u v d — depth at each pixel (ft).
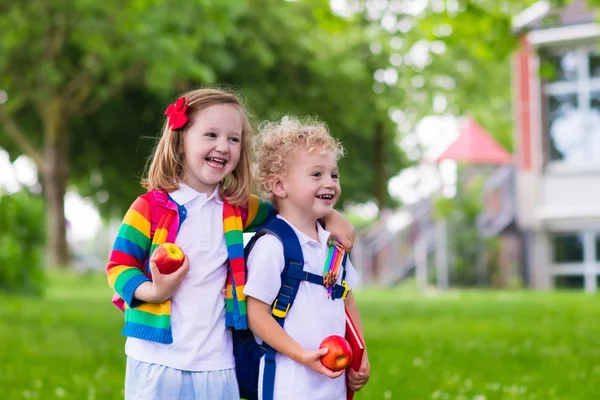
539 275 69.36
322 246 12.23
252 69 91.30
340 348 11.44
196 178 12.14
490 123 125.90
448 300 52.01
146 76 85.30
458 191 69.72
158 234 11.77
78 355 27.61
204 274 11.81
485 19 37.35
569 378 23.31
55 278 77.56
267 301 11.76
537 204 69.46
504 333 33.76
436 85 98.84
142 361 11.60
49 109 89.04
